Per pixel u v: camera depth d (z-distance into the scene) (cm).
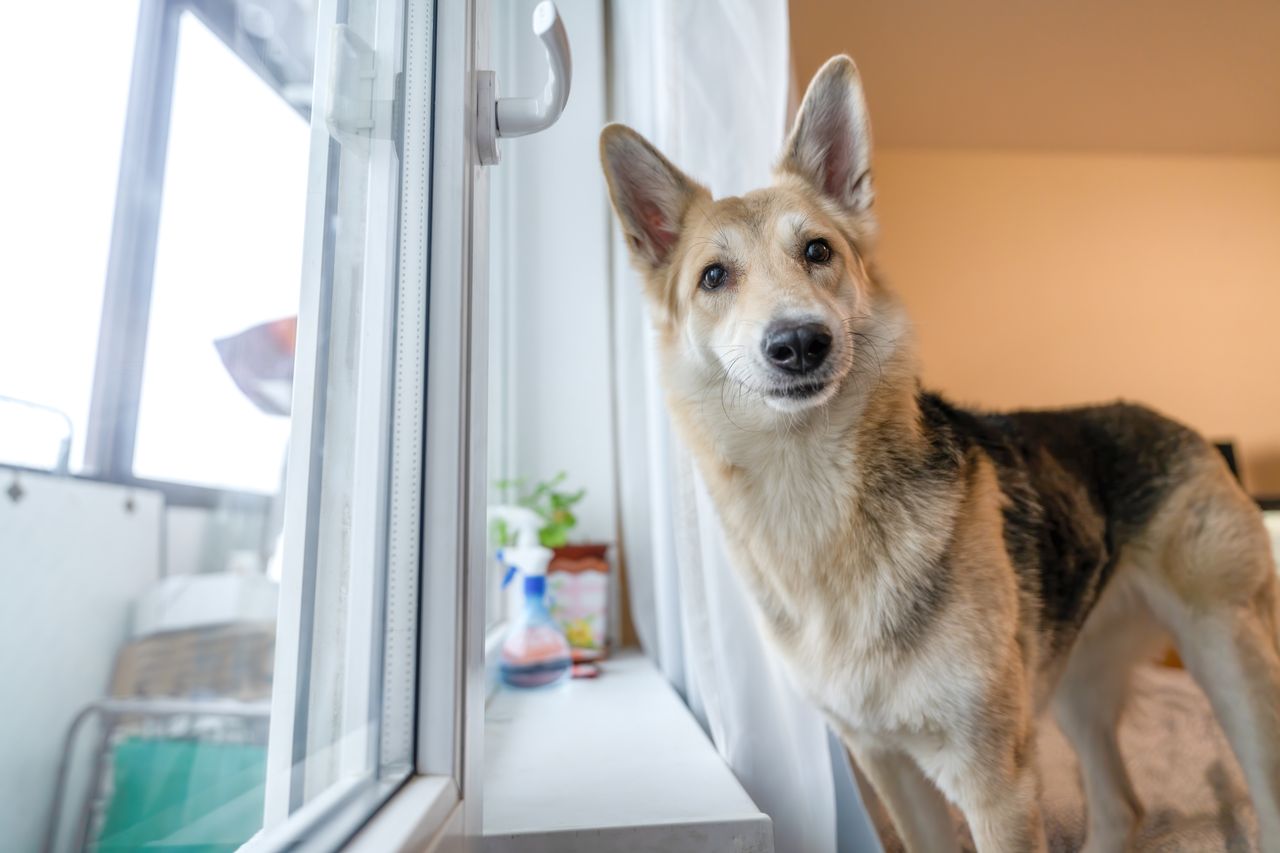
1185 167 404
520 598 155
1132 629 147
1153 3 278
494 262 192
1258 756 120
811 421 99
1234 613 125
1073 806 171
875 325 112
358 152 68
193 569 46
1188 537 128
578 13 201
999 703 92
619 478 200
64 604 37
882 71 321
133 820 40
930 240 393
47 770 36
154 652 42
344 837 50
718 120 129
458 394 67
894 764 104
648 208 124
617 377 201
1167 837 148
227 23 51
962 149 397
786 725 115
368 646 63
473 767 69
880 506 96
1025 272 394
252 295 53
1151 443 138
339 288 65
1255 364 396
